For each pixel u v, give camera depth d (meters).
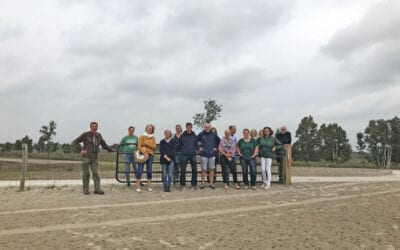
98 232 7.25
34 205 10.32
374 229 7.62
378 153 69.38
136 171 14.91
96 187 12.89
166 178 13.75
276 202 11.17
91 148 12.89
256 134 15.53
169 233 7.21
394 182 17.98
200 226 7.84
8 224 7.90
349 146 67.44
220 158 14.68
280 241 6.70
